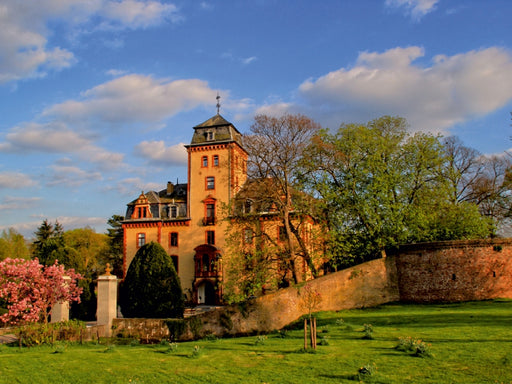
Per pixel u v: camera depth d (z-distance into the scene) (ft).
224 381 42.29
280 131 106.93
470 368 41.16
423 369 41.86
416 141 106.22
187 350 59.26
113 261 224.53
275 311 82.58
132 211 167.94
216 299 149.18
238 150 164.66
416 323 67.00
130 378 45.16
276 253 101.30
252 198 111.75
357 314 82.64
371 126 114.52
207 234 157.07
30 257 172.14
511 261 89.25
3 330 88.58
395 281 97.45
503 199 136.87
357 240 100.12
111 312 87.51
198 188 161.38
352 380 39.99
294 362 47.47
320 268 111.86
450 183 113.80
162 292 105.09
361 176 102.78
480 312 72.43
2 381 45.73
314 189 104.53
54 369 50.03
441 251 92.94
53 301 79.87
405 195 101.86
